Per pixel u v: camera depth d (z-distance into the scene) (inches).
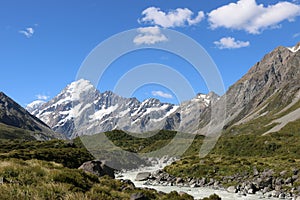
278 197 1905.8
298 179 2124.8
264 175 2379.4
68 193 643.5
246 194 2009.1
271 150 3612.2
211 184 2549.2
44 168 846.5
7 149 3440.0
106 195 742.5
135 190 1026.1
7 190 595.8
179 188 2391.7
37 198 575.5
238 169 2669.8
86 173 973.8
